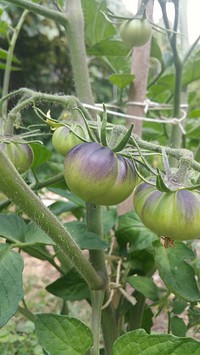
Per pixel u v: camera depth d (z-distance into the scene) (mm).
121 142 261
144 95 517
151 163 343
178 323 418
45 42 1859
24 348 754
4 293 281
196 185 258
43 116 336
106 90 1702
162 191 257
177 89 517
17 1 374
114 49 556
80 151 264
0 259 295
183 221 254
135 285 403
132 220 422
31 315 434
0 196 412
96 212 375
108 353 396
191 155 266
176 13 445
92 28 548
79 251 302
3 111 367
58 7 438
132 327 437
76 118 324
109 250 451
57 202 528
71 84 1938
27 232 344
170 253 365
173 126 523
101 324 398
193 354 248
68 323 279
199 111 589
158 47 559
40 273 1227
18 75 1879
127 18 408
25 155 327
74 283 391
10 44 569
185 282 354
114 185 263
